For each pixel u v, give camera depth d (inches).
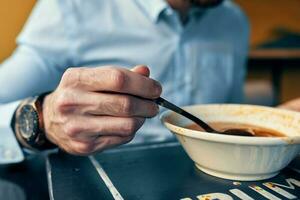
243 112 15.6
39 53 24.4
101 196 11.3
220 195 11.2
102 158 15.0
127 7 25.4
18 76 23.1
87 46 25.0
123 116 11.6
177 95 26.6
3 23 38.9
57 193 11.5
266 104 34.1
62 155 15.3
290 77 56.3
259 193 11.4
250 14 53.7
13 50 39.8
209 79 27.9
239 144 10.6
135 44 25.5
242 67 31.8
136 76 11.1
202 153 12.1
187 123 14.3
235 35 29.9
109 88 11.1
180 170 13.5
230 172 12.1
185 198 11.0
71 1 24.6
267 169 11.9
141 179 12.6
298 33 54.1
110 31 25.0
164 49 25.9
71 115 12.0
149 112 11.7
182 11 26.5
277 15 53.9
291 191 11.5
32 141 15.5
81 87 11.6
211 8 26.3
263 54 48.4
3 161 17.1
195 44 26.9
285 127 14.1
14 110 16.7
